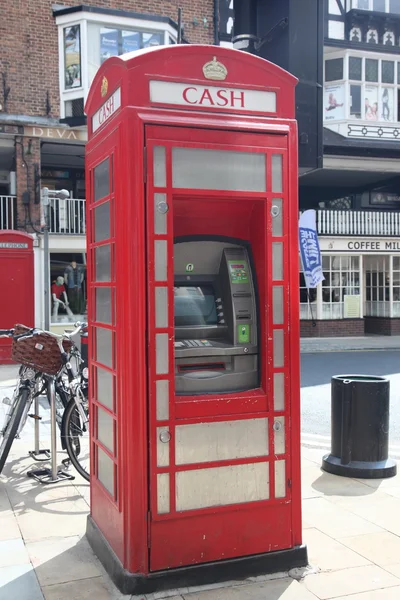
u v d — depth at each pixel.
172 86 2.99
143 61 2.93
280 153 3.18
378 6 18.80
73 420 4.86
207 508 3.04
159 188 2.93
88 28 13.65
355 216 18.97
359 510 4.18
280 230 3.20
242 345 3.23
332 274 18.73
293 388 3.23
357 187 21.83
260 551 3.17
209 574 3.04
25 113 13.63
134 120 2.88
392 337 18.78
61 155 16.06
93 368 3.57
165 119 2.93
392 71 18.95
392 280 19.25
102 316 3.40
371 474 4.90
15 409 4.76
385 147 18.42
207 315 3.32
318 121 4.71
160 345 2.95
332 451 5.17
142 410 2.92
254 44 4.53
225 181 3.06
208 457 3.06
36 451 5.42
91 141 3.54
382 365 12.64
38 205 13.87
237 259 3.32
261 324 3.23
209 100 3.06
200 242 3.29
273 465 3.19
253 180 3.12
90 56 13.71
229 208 3.24
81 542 3.61
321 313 18.61
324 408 8.29
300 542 3.27
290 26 4.49
